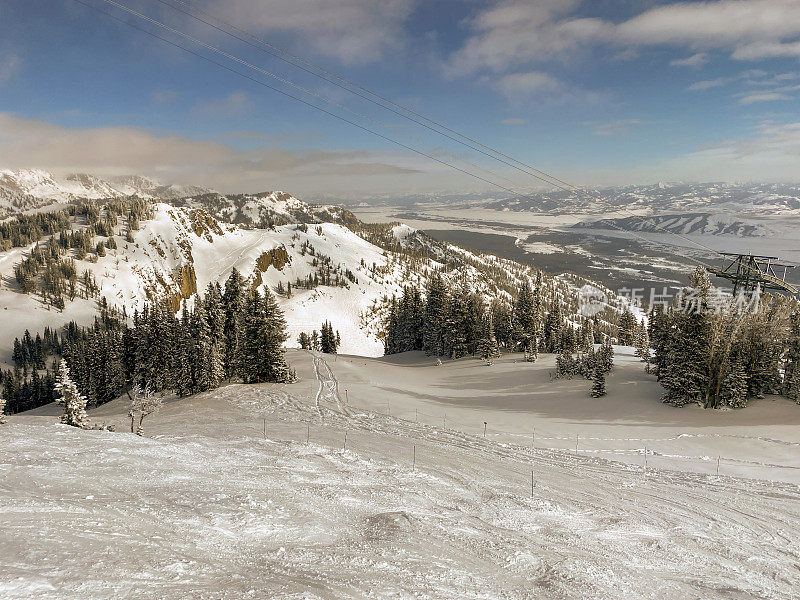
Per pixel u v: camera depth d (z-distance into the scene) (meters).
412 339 101.69
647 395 45.16
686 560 14.08
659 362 48.97
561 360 57.12
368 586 9.09
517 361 71.19
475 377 64.00
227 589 7.95
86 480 13.44
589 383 51.88
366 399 47.97
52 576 7.23
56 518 9.98
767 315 40.41
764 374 40.62
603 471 25.48
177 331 60.84
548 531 15.45
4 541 8.29
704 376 40.34
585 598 10.17
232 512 12.24
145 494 12.87
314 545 11.18
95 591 7.02
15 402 108.38
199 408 44.91
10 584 6.68
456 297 84.12
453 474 22.80
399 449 28.09
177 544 9.79
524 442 32.12
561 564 12.27
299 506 13.85
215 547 10.05
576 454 29.11
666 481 23.64
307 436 30.66
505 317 86.56
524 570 11.62
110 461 16.06
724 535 16.83
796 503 20.47
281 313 60.66
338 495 15.83
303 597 7.92
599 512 18.52
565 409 43.44
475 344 82.56
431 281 89.75
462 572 10.75
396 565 10.52
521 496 19.70
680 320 42.12
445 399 50.47
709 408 39.91
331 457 22.62
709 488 22.48
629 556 13.82
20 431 20.27
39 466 14.26
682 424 36.34
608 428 36.22
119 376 69.44
